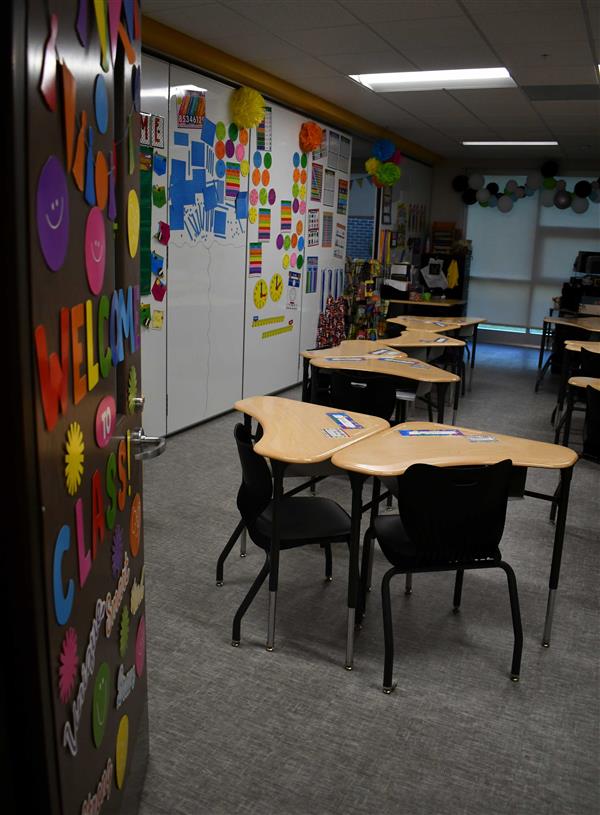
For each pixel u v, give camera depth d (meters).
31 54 0.86
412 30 4.66
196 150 5.28
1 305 0.86
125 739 1.69
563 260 11.38
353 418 3.09
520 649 2.57
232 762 2.12
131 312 1.64
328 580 3.29
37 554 0.97
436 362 7.51
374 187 9.65
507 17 4.32
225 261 5.88
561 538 2.72
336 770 2.11
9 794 1.01
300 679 2.54
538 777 2.12
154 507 4.09
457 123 8.12
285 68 5.71
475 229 11.80
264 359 6.76
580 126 8.04
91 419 1.24
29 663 0.98
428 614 3.04
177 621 2.88
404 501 2.38
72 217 1.07
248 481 2.72
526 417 6.76
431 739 2.26
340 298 8.23
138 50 1.66
